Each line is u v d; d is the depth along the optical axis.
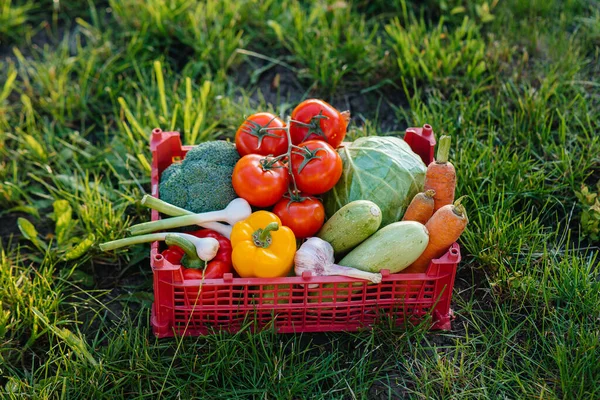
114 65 1.92
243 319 1.42
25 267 1.59
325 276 1.37
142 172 1.71
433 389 1.39
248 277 1.38
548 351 1.42
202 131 1.75
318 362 1.43
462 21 2.01
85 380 1.37
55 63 1.91
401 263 1.37
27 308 1.46
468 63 1.85
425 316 1.44
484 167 1.65
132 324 1.49
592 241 1.59
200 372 1.39
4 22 2.03
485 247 1.54
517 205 1.64
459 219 1.34
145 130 1.75
